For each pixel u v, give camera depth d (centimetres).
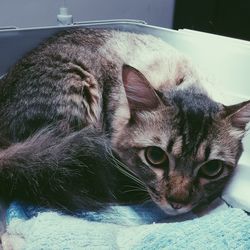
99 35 29
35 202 23
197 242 21
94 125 26
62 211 23
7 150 25
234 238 21
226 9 43
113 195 24
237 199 24
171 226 22
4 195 24
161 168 25
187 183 24
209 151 24
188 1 45
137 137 25
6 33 26
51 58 27
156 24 47
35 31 27
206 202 24
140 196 24
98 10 42
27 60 27
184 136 25
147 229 22
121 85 26
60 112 26
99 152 25
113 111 26
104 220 23
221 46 26
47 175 24
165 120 25
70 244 20
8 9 37
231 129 25
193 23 46
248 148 25
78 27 29
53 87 26
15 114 26
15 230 22
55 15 40
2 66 26
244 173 25
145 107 25
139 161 25
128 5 44
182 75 26
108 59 27
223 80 26
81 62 27
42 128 26
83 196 24
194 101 25
